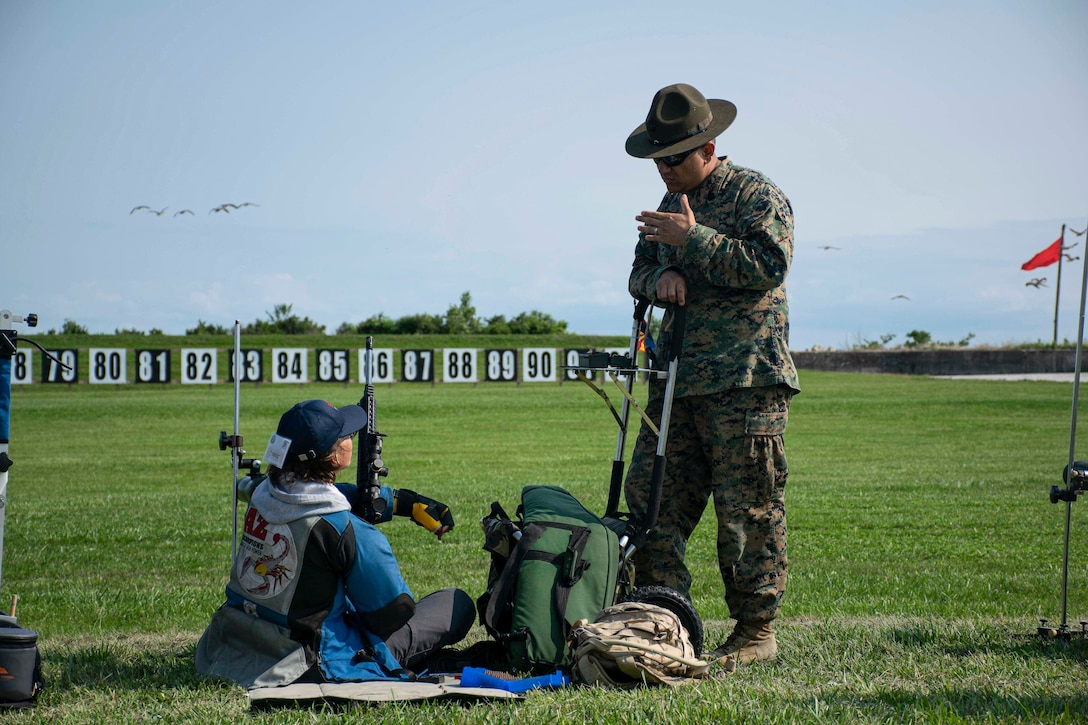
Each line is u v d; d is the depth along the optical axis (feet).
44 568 26.61
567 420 90.38
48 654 14.71
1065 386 119.55
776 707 11.25
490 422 88.48
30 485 48.83
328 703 11.23
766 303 14.37
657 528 14.92
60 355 146.92
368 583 12.14
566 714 10.90
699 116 14.30
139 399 115.65
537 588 13.00
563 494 14.76
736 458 14.20
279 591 12.10
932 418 88.22
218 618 12.78
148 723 10.89
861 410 94.79
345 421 12.37
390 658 12.62
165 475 53.26
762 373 14.17
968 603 20.68
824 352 156.25
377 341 172.24
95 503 41.01
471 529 33.47
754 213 14.10
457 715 10.85
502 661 13.65
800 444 68.80
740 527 14.28
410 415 95.30
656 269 14.49
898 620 17.76
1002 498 40.88
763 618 14.44
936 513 36.83
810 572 25.46
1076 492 15.64
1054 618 18.31
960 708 11.36
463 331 217.36
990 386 120.47
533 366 147.33
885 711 11.18
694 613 13.80
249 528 12.37
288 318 205.46
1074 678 12.94
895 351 152.56
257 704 11.23
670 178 14.82
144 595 21.81
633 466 15.10
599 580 13.16
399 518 36.04
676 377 14.48
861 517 35.99
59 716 11.19
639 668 12.30
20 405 106.42
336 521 12.02
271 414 98.12
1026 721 10.81
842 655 14.62
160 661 14.14
